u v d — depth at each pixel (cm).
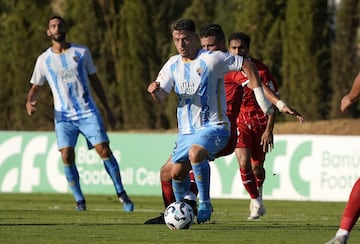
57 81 4381
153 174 6228
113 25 9331
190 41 3042
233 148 3372
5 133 6544
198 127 3092
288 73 8519
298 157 5766
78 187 4497
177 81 3072
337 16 8531
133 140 6303
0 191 6525
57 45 4381
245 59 3088
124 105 9175
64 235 2844
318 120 8431
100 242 2623
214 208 4931
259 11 8600
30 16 9288
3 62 9344
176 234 2886
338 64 8475
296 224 3488
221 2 11694
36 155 6469
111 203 5297
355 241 2692
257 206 3872
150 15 9200
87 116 4403
